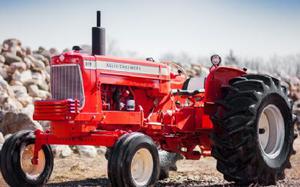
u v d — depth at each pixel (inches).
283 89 330.3
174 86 342.3
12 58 602.5
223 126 297.6
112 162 272.1
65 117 280.7
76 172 375.9
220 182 331.9
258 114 300.2
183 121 320.5
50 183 330.6
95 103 291.0
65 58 290.7
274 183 311.7
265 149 320.2
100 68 294.7
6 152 298.2
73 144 294.8
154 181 285.6
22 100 520.1
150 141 283.6
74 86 288.5
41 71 609.9
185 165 417.1
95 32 303.4
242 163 299.0
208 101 310.0
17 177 298.8
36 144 303.9
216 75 313.9
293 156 459.5
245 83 304.7
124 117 301.1
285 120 324.2
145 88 317.4
